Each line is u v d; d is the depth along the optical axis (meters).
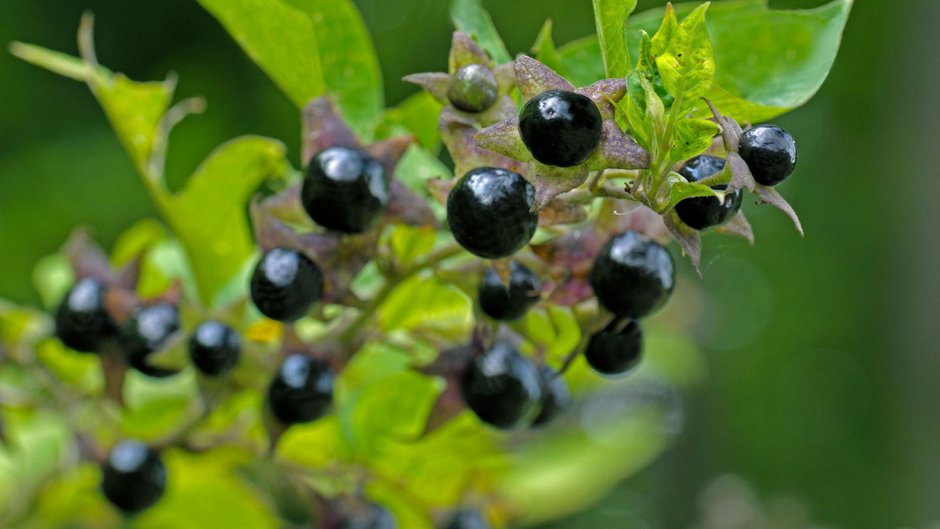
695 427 1.97
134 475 0.61
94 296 0.60
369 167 0.56
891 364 2.00
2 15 1.59
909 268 1.97
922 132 1.98
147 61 1.70
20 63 1.57
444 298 0.60
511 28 1.79
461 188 0.53
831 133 2.47
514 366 0.57
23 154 1.50
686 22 0.51
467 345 0.58
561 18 1.80
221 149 0.62
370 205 0.56
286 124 1.63
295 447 0.64
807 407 2.79
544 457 0.76
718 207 0.52
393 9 1.87
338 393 0.65
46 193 1.45
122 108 0.63
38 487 0.66
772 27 0.58
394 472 0.63
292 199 0.57
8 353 0.64
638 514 2.16
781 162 0.51
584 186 0.54
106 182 1.46
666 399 0.97
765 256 2.55
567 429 0.78
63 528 0.72
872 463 2.54
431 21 1.87
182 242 0.64
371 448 0.63
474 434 0.63
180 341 0.58
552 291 0.55
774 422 2.80
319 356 0.58
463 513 0.63
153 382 0.67
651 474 2.06
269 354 0.59
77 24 1.68
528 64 0.52
